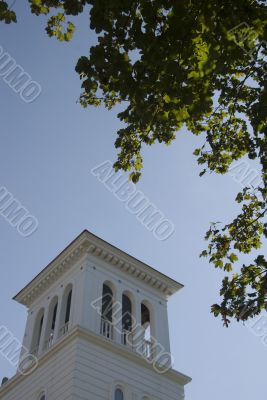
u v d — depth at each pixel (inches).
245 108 617.6
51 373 1131.9
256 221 674.8
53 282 1437.0
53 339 1243.8
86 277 1288.1
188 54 500.7
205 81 516.1
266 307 568.7
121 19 510.3
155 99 545.3
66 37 615.8
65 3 535.5
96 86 543.2
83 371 1069.8
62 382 1071.6
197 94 519.5
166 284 1485.0
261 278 602.9
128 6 497.7
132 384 1144.8
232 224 683.4
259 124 548.7
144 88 518.3
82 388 1039.6
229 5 474.9
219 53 485.1
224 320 594.2
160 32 505.4
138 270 1429.6
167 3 490.9
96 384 1072.2
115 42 521.7
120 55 514.9
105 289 1347.2
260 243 673.6
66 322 1296.8
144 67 510.6
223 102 625.6
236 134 660.7
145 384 1173.7
